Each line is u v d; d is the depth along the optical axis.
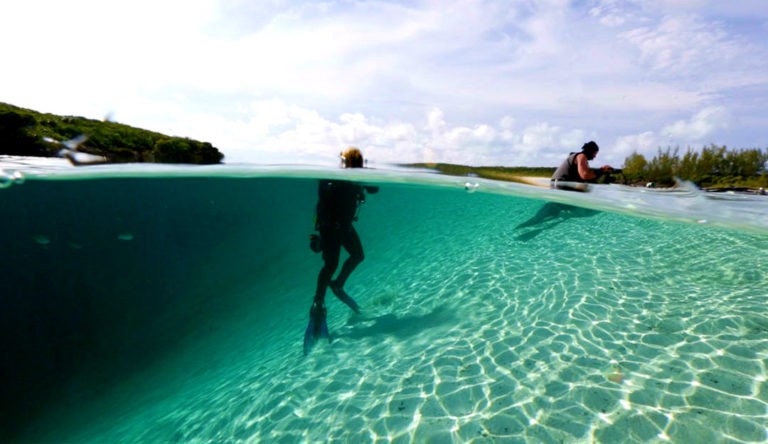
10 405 8.27
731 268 5.31
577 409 2.67
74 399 7.91
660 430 2.35
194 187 16.02
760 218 6.13
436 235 13.12
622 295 4.70
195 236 34.09
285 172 10.27
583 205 8.84
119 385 7.82
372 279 9.05
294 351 5.29
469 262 7.56
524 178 8.81
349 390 3.65
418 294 6.40
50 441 5.98
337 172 8.51
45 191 12.75
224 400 4.39
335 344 4.94
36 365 10.95
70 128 10.04
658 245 6.88
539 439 2.46
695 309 4.04
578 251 7.05
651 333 3.64
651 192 8.14
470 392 3.14
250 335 7.84
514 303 5.03
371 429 2.95
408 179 9.72
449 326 4.77
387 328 5.20
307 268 16.52
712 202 7.25
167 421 4.48
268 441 3.18
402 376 3.66
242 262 22.94
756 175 10.69
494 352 3.77
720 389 2.65
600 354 3.38
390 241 15.65
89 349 11.47
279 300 10.84
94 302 21.34
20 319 20.27
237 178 12.38
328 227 5.07
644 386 2.81
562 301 4.77
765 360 2.92
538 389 3.00
